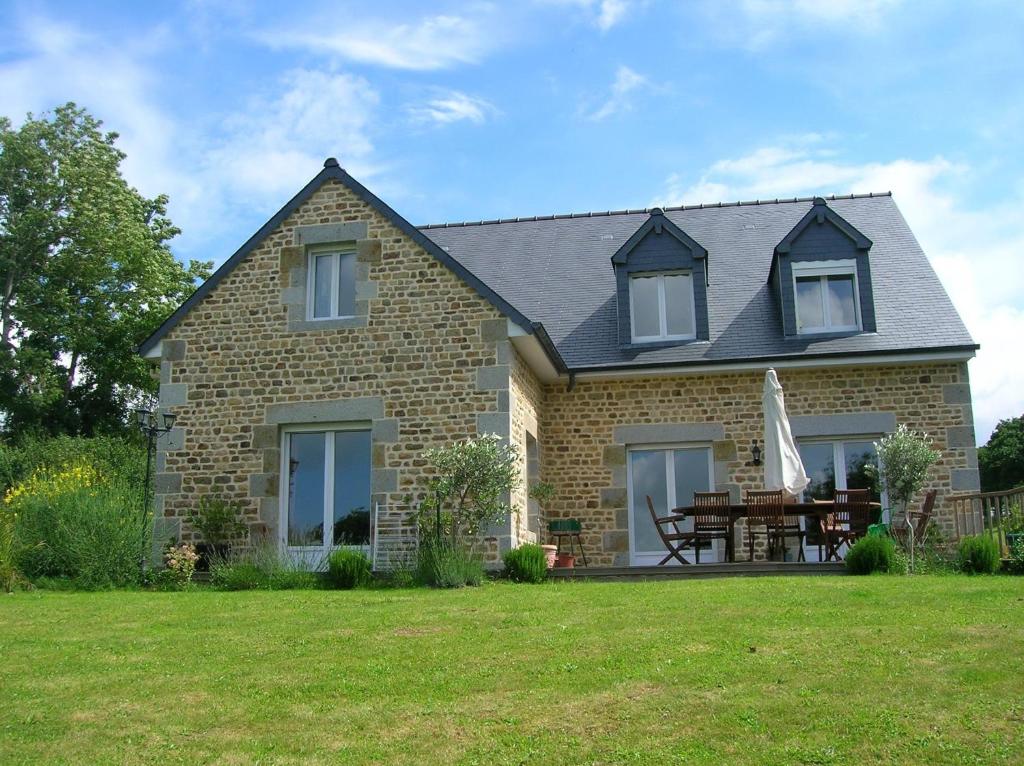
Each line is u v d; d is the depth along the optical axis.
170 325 14.59
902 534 13.59
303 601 10.27
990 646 7.06
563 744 5.62
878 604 8.77
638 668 6.84
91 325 28.94
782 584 10.36
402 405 13.75
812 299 16.05
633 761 5.36
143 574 12.95
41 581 12.59
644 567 12.67
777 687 6.34
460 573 11.95
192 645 8.00
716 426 15.40
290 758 5.57
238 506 13.93
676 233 16.20
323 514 13.94
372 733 5.89
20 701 6.57
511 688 6.55
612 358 15.75
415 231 14.14
